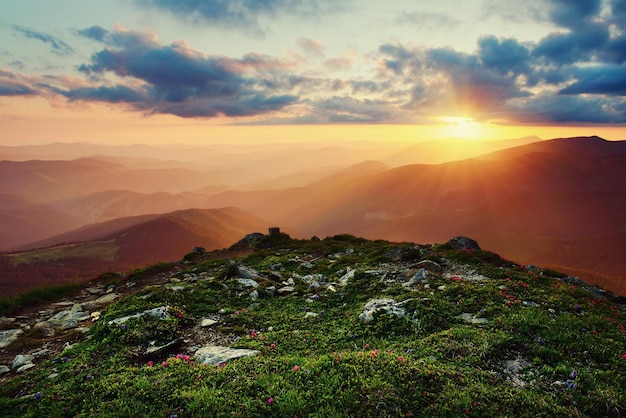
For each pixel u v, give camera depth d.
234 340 15.57
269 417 9.12
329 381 10.29
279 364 11.72
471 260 28.62
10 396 11.66
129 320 16.06
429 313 16.77
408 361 11.41
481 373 11.27
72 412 9.98
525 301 19.05
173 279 29.03
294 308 20.39
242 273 26.66
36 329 18.44
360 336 15.54
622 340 14.80
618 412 9.94
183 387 10.52
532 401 9.82
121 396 10.24
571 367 12.10
